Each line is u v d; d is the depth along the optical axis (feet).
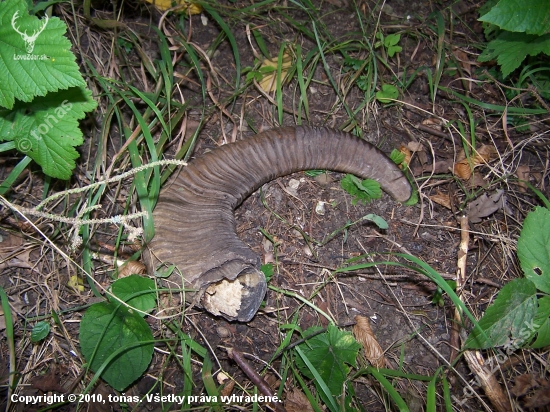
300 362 1.69
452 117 2.31
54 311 1.70
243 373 1.75
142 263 1.79
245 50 2.31
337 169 2.08
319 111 2.24
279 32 2.36
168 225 1.78
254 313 1.71
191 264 1.69
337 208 2.04
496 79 2.39
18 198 1.85
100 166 1.93
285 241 1.97
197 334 1.77
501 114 2.31
